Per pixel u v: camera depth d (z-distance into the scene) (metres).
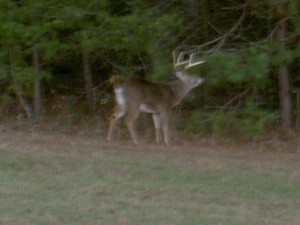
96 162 23.45
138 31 26.12
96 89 35.00
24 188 20.20
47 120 32.47
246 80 25.11
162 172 22.42
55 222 17.17
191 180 21.59
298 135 28.22
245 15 28.08
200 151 25.88
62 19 27.08
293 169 23.17
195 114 27.69
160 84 27.20
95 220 17.42
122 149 25.81
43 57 30.33
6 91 33.19
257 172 22.62
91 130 30.22
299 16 25.25
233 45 26.88
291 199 19.83
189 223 17.36
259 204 19.25
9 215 17.66
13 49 29.88
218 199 19.66
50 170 22.44
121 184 20.91
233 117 27.17
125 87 26.88
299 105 30.22
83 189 20.25
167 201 19.31
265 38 27.36
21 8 27.88
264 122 26.52
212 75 24.66
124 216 17.80
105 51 29.59
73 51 30.11
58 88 37.19
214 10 29.64
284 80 29.28
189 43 29.02
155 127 27.58
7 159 23.53
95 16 27.12
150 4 27.61
